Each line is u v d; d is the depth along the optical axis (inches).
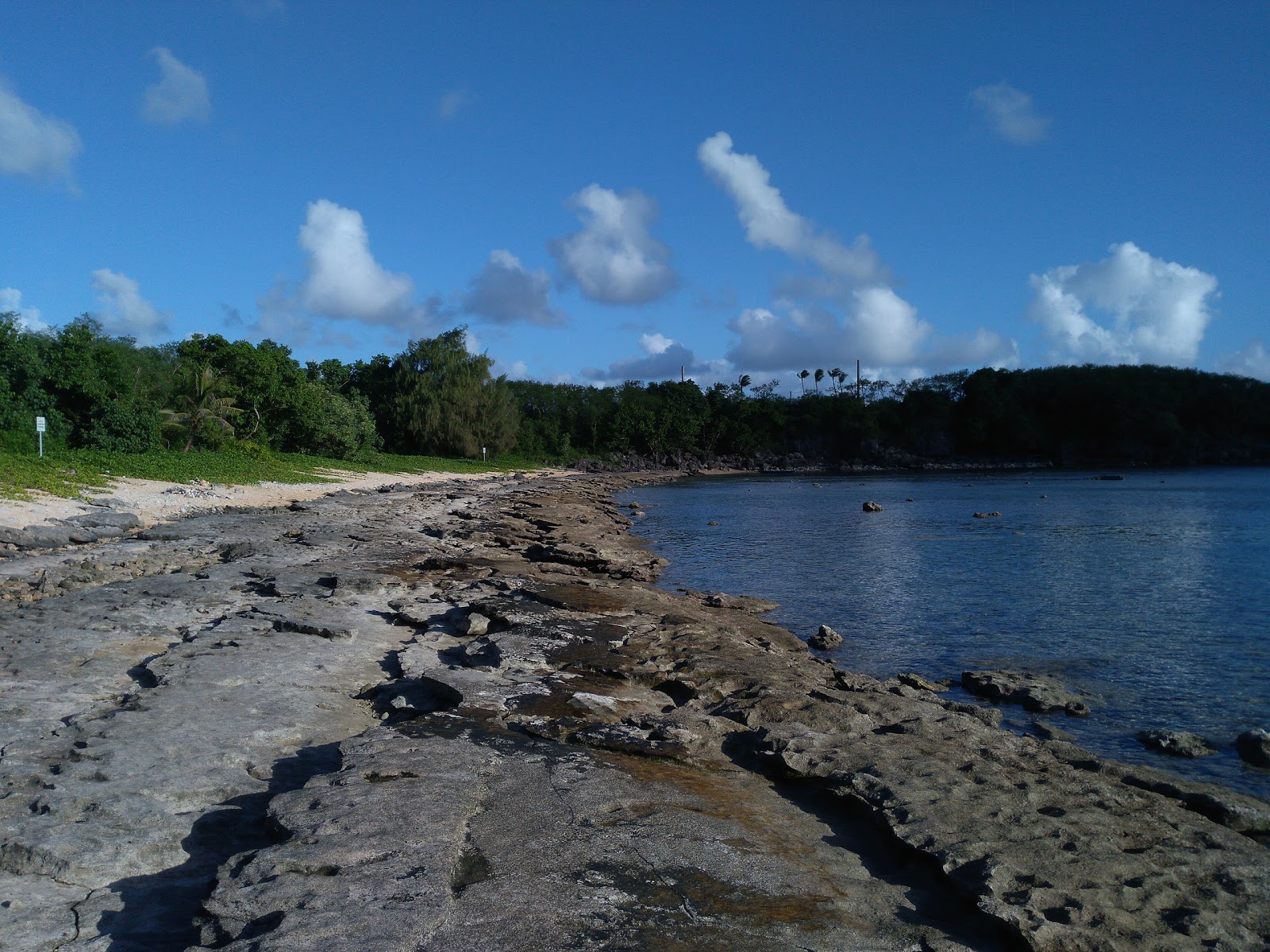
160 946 175.6
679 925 178.2
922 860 226.2
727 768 290.4
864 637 622.2
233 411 1910.7
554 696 346.9
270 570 639.1
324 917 169.3
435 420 3147.1
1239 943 194.1
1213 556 1035.3
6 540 709.3
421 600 569.6
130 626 454.9
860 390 5462.6
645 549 1123.3
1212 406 4463.6
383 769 251.8
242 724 301.9
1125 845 243.8
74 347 1512.1
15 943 173.3
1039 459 4581.7
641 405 4603.8
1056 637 617.0
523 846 207.8
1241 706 457.1
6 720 303.1
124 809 229.9
